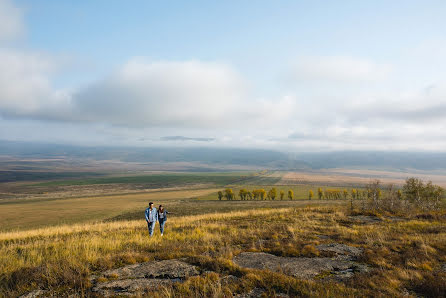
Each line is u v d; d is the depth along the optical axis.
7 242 13.72
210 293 5.82
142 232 15.05
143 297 5.70
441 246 9.74
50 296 5.90
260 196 147.75
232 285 6.22
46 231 17.78
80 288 6.23
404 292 5.98
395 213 21.02
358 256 8.79
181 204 116.44
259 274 6.80
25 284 6.56
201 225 17.05
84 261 8.27
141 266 7.96
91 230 17.47
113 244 10.95
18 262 8.27
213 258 8.40
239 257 8.86
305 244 10.45
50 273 7.06
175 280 6.79
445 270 7.38
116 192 194.38
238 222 18.33
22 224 69.62
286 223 16.83
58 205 117.06
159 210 14.06
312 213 21.31
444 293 5.72
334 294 5.66
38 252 10.03
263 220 18.58
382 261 8.09
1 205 120.06
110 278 6.95
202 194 171.75
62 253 9.46
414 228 14.28
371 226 15.02
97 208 105.19
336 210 22.91
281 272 7.07
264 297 5.63
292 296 5.68
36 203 126.50
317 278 6.85
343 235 12.47
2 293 6.14
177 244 11.12
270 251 9.61
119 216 83.12
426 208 24.72
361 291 5.89
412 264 7.77
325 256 8.95
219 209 93.06
